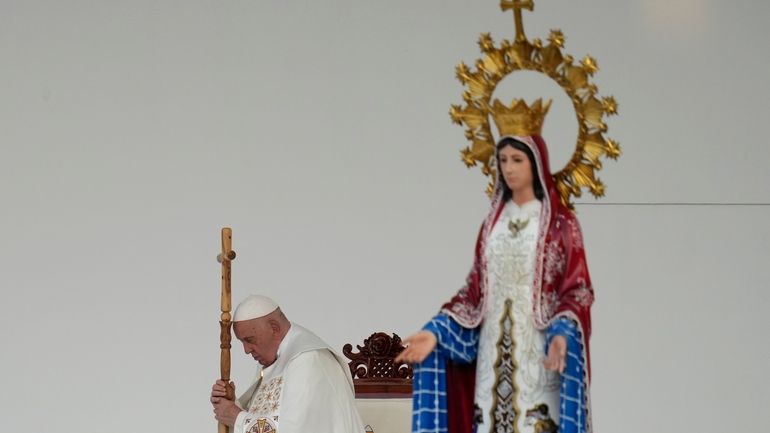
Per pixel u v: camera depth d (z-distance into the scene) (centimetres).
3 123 1595
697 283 1560
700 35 1566
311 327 1576
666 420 1541
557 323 686
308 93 1603
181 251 1588
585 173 720
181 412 1565
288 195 1595
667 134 1571
